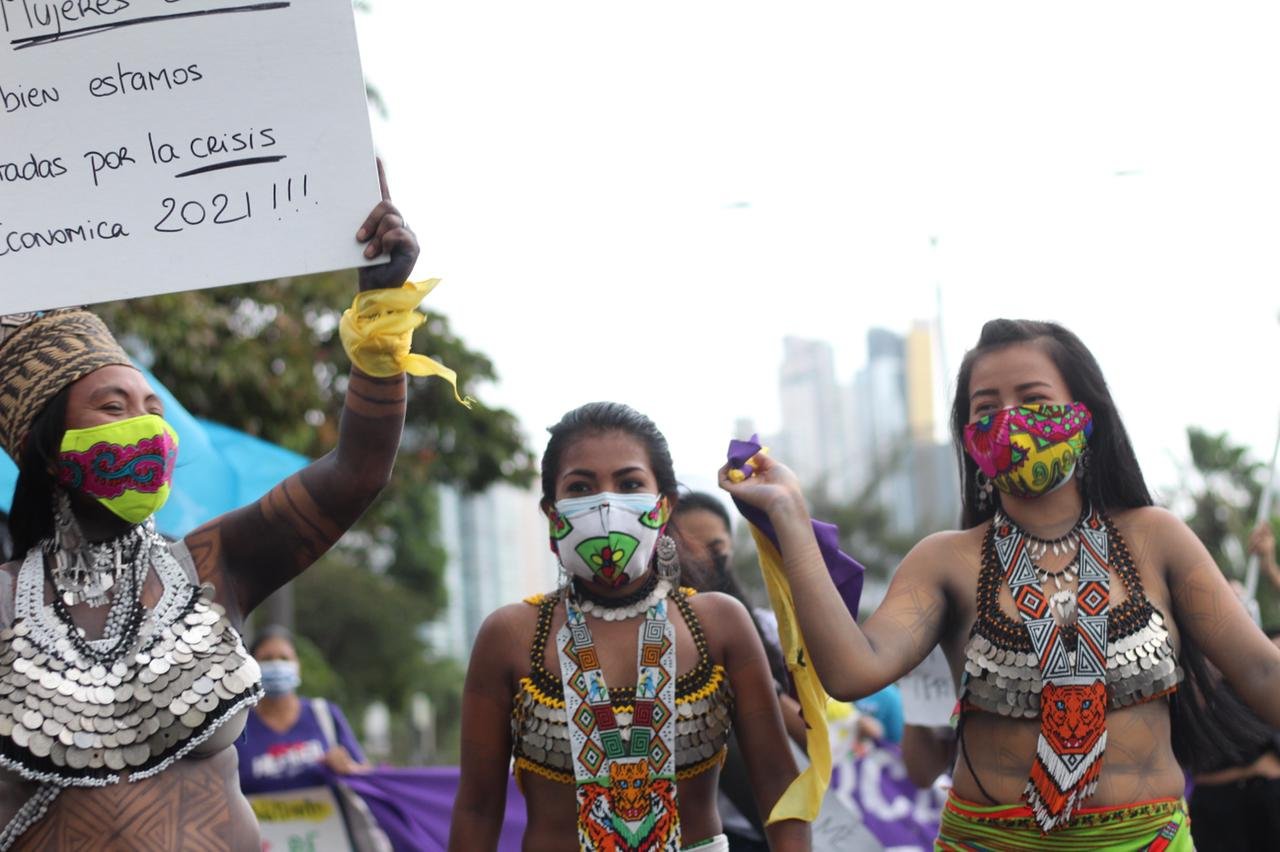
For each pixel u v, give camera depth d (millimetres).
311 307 20641
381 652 61812
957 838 5398
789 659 5770
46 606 4645
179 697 4562
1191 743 5570
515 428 24047
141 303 17984
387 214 4695
